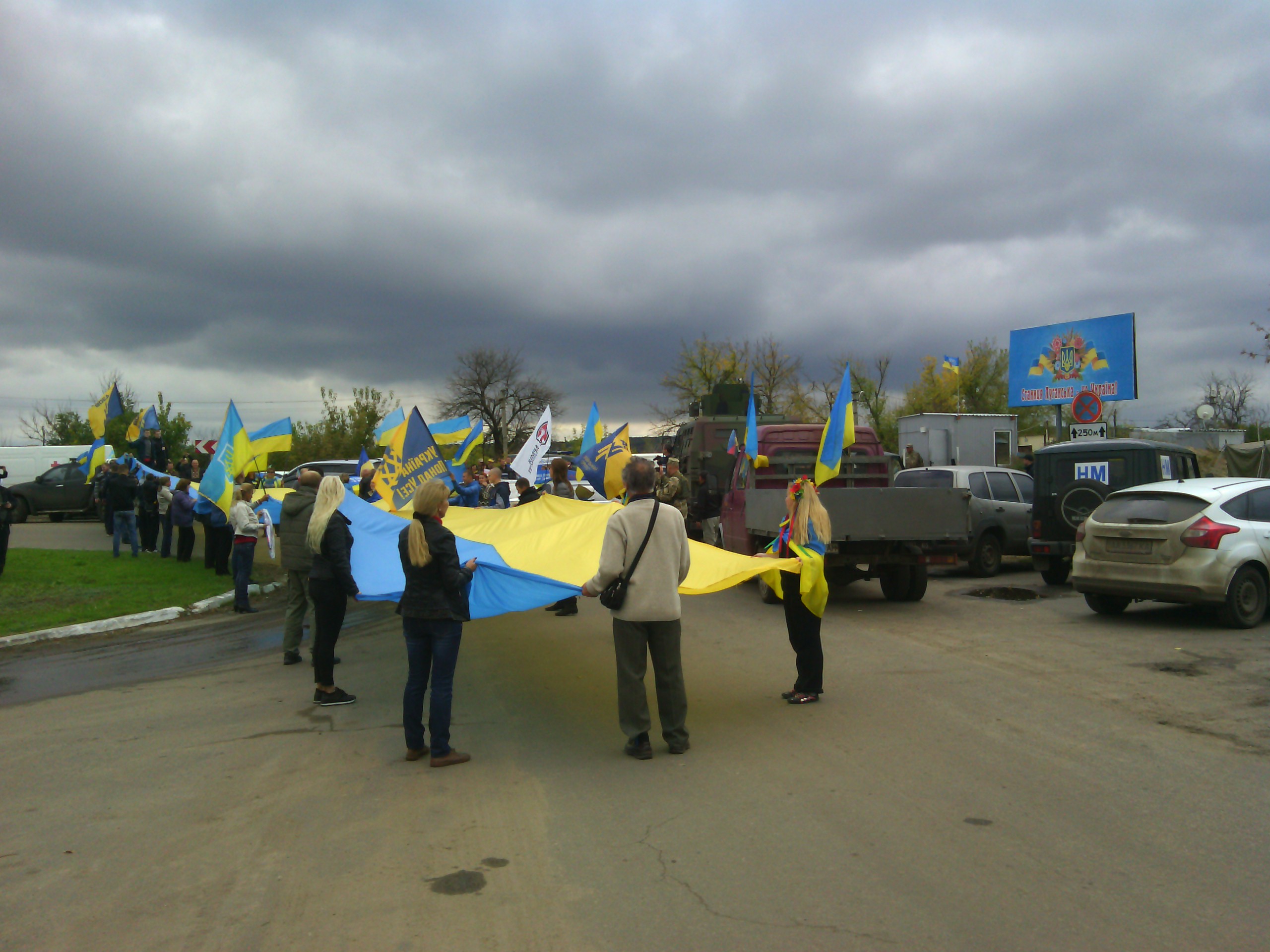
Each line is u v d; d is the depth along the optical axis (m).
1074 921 3.46
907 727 6.21
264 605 13.33
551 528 8.65
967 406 53.09
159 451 22.20
